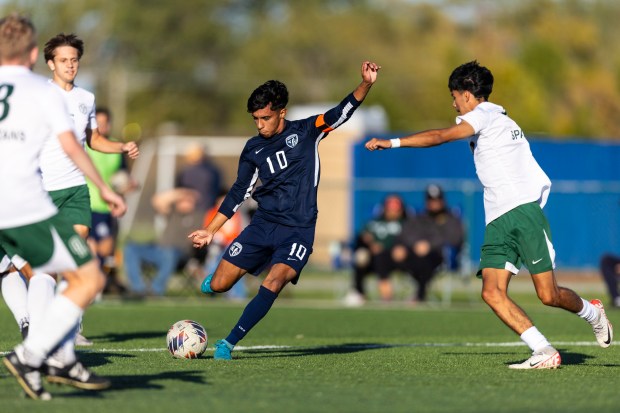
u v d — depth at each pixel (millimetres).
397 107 156000
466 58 165000
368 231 58844
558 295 27844
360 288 58812
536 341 27641
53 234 20828
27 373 21125
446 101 164625
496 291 27719
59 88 30812
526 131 137500
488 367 28125
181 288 65250
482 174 27922
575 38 181250
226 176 112562
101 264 47938
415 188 80625
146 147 126188
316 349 33625
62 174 30094
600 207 81188
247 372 26203
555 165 83500
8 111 20672
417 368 27750
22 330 28250
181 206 59469
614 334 40750
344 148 87250
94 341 35562
